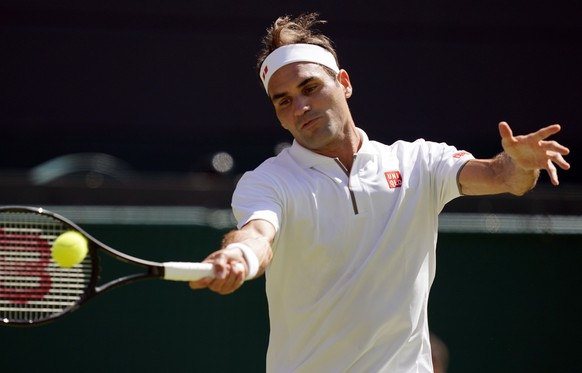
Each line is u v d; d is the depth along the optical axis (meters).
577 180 37.03
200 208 23.61
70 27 36.25
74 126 36.16
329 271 12.52
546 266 22.78
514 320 22.62
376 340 12.57
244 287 22.36
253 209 11.96
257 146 36.41
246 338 22.25
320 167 12.62
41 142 35.88
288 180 12.49
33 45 36.12
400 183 12.75
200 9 36.50
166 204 24.06
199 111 36.47
